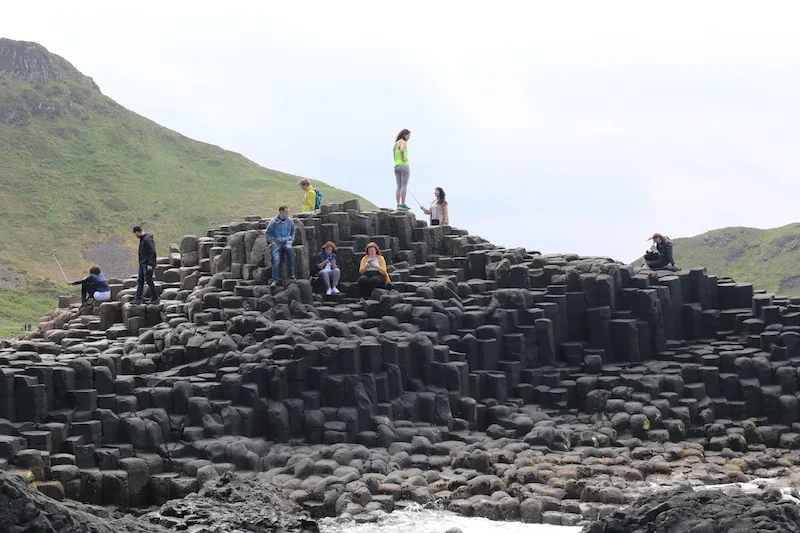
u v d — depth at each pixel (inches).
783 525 685.3
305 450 1293.1
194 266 1763.0
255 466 1245.1
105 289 1774.1
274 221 1530.5
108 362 1291.8
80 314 1798.7
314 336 1408.7
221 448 1239.5
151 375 1354.6
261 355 1366.9
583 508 1112.8
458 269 1747.0
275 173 7165.4
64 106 7116.1
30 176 6107.3
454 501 1136.8
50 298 4687.5
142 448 1224.8
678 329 1716.3
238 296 1509.6
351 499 1126.4
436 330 1534.2
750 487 1227.9
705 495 733.3
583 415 1509.6
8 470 1096.2
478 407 1475.1
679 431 1461.6
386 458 1283.2
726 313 1720.0
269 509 943.0
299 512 999.6
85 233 5585.6
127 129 7219.5
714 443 1445.6
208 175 6830.7
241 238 1601.9
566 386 1552.7
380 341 1430.9
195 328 1457.9
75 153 6609.3
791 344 1593.3
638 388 1523.1
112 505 1152.2
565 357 1635.1
